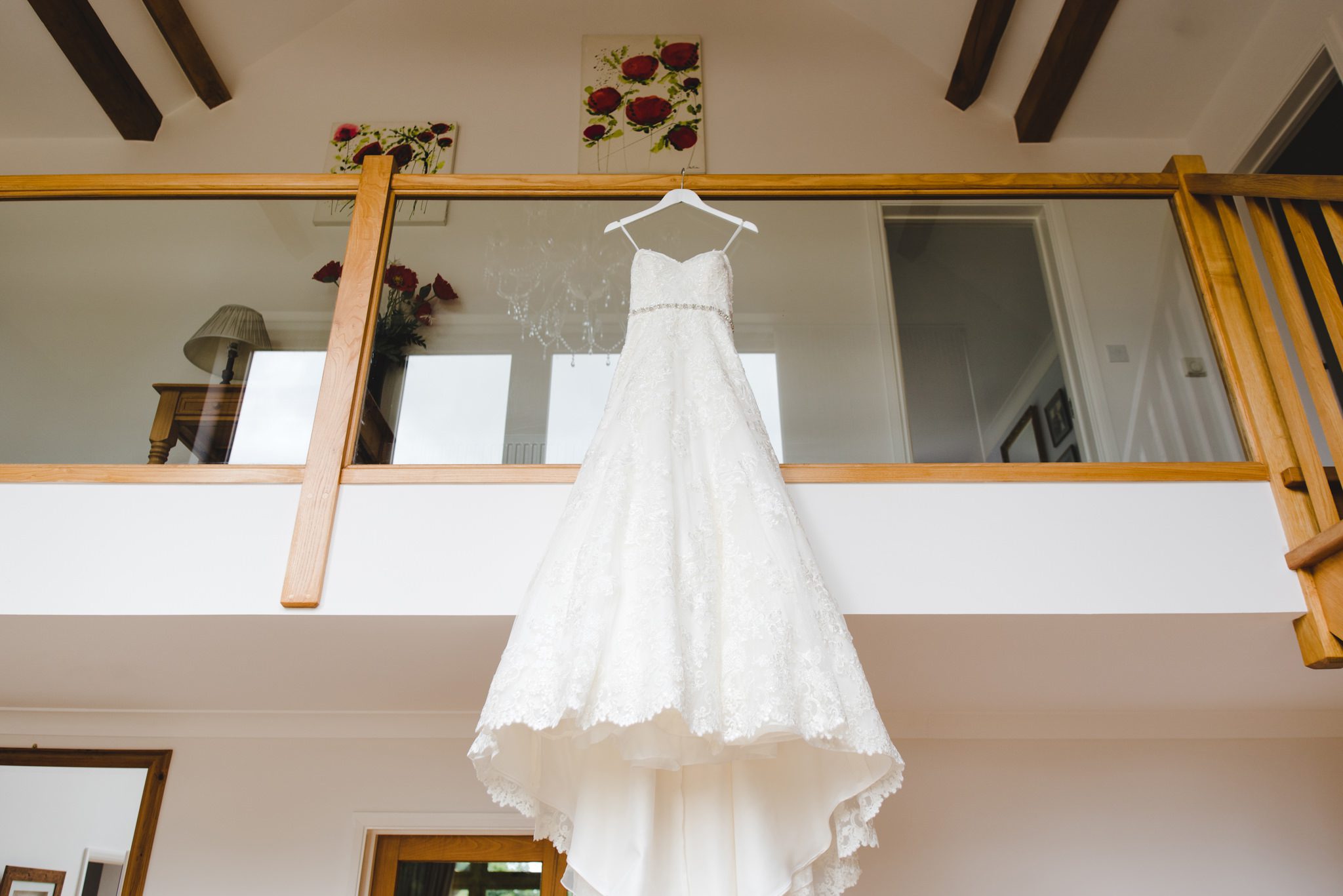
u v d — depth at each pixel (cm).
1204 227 275
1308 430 235
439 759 322
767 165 473
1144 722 327
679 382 215
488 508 233
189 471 238
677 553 176
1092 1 401
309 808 314
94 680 287
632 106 486
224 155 482
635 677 156
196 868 305
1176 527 231
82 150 484
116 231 298
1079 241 293
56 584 223
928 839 312
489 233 295
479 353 279
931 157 477
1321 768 325
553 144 479
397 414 267
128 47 469
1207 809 318
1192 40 424
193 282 290
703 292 239
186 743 323
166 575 225
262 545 230
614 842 171
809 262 300
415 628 231
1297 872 311
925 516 233
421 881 317
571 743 189
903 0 478
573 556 181
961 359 290
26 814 312
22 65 455
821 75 496
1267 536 230
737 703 161
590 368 280
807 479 238
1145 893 306
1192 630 234
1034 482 237
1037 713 326
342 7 508
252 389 275
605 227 300
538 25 508
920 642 246
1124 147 479
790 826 181
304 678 281
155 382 279
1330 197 215
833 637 174
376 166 290
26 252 297
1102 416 274
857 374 287
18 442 273
